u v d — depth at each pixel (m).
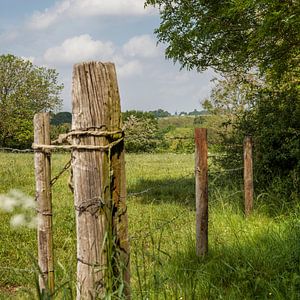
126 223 2.88
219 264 5.09
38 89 48.59
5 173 14.23
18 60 48.28
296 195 7.98
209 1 10.02
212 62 10.93
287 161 9.13
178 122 71.12
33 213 4.68
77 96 2.76
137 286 4.25
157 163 22.88
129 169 18.62
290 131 8.91
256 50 9.27
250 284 4.44
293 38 8.82
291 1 7.72
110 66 2.77
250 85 10.88
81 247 2.80
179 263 5.12
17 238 6.94
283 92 9.85
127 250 2.88
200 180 5.72
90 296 2.76
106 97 2.75
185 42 10.58
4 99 47.69
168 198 11.06
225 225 6.89
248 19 9.53
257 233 6.14
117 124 2.81
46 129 3.58
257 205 7.99
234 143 10.20
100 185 2.74
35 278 2.62
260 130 9.58
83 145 2.75
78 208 2.79
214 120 23.81
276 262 4.95
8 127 47.19
